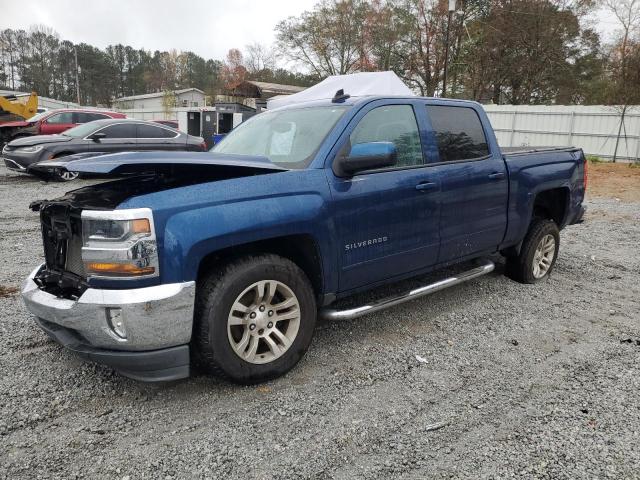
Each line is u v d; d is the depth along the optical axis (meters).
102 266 2.71
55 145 11.92
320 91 14.40
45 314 2.99
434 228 4.10
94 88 87.88
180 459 2.52
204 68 89.25
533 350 3.84
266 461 2.52
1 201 9.80
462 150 4.44
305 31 44.81
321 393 3.16
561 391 3.23
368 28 40.62
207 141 22.42
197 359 3.15
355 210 3.51
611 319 4.52
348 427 2.81
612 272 6.06
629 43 24.08
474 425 2.85
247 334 3.10
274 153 3.77
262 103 25.31
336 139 3.54
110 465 2.47
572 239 7.89
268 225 3.05
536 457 2.57
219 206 2.92
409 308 4.65
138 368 2.81
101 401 3.03
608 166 18.58
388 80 13.81
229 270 3.00
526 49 35.88
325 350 3.78
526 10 35.25
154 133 13.47
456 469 2.48
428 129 4.17
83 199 3.03
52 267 3.37
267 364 3.18
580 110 21.22
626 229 8.74
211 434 2.73
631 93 19.70
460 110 4.55
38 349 3.67
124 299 2.66
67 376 3.30
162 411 2.94
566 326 4.33
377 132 3.81
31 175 12.89
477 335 4.10
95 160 2.92
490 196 4.58
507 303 4.84
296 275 3.24
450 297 4.96
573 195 5.61
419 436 2.74
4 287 4.98
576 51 36.72
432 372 3.46
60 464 2.47
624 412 2.99
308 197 3.27
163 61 89.44
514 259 5.38
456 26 33.19
